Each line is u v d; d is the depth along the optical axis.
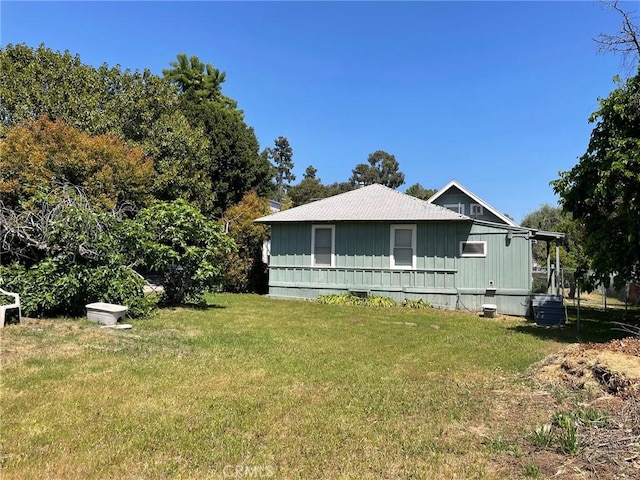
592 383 5.08
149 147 19.34
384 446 3.61
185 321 9.42
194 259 11.62
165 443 3.53
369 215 15.02
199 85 35.16
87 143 15.66
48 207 9.57
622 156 8.17
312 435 3.79
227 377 5.38
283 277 16.06
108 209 15.40
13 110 17.27
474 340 8.46
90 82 19.17
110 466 3.14
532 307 12.24
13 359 5.70
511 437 3.82
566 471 3.17
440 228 14.27
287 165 77.00
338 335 8.56
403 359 6.68
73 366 5.53
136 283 9.88
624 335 9.40
